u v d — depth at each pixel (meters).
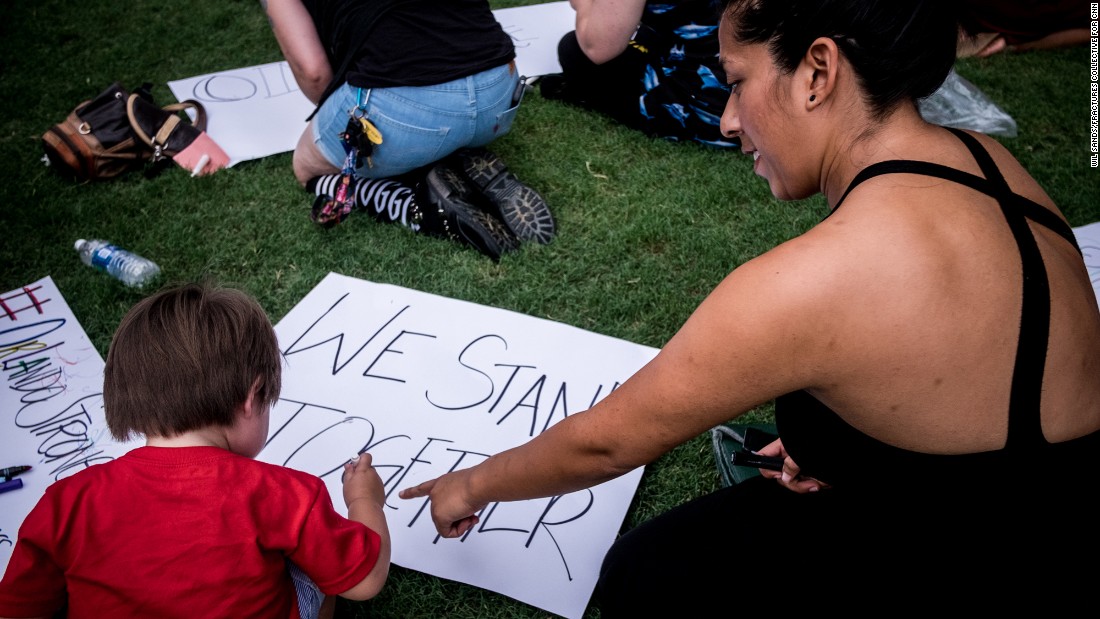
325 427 2.01
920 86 0.97
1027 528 1.01
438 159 2.59
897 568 1.13
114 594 1.21
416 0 2.33
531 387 2.12
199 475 1.27
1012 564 1.04
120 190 2.78
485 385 2.12
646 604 1.36
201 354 1.32
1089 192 2.84
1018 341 0.93
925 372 0.93
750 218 2.69
